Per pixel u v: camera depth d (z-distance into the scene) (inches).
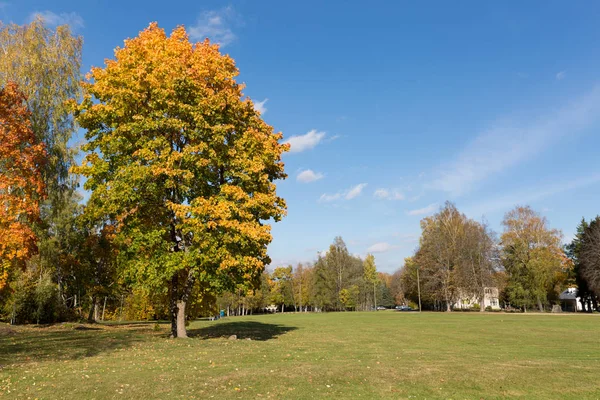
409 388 454.3
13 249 831.1
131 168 778.2
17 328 1161.4
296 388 434.9
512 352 757.3
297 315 2950.3
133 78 821.2
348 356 684.1
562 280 3120.1
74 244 1603.1
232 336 952.9
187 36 949.2
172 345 762.2
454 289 3006.9
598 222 2861.7
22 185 855.7
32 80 1245.1
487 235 2972.4
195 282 1016.9
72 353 644.1
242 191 828.6
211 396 394.0
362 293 4409.5
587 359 663.8
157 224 887.1
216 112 869.2
